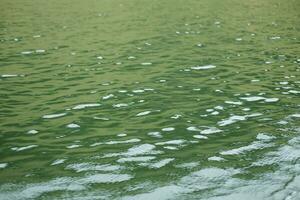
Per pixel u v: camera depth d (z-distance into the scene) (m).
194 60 17.38
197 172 7.73
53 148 8.91
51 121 10.54
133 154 8.58
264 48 19.77
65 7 37.88
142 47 20.22
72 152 8.70
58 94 12.85
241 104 11.77
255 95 12.59
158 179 7.47
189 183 7.31
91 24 27.70
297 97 12.36
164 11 34.91
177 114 10.98
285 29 25.23
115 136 9.55
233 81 14.18
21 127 10.12
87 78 14.70
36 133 9.76
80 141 9.28
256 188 7.10
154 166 8.02
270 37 22.67
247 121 10.41
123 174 7.69
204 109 11.36
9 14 32.88
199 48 19.91
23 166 8.06
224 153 8.56
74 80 14.45
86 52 19.16
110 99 12.31
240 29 25.42
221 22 28.48
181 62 17.03
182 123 10.33
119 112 11.19
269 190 7.03
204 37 22.91
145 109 11.41
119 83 14.02
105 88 13.45
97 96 12.62
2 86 13.73
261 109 11.30
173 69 15.90
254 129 9.85
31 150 8.80
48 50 19.62
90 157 8.46
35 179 7.52
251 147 8.84
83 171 7.83
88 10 35.62
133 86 13.65
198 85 13.73
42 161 8.29
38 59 17.77
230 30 25.14
